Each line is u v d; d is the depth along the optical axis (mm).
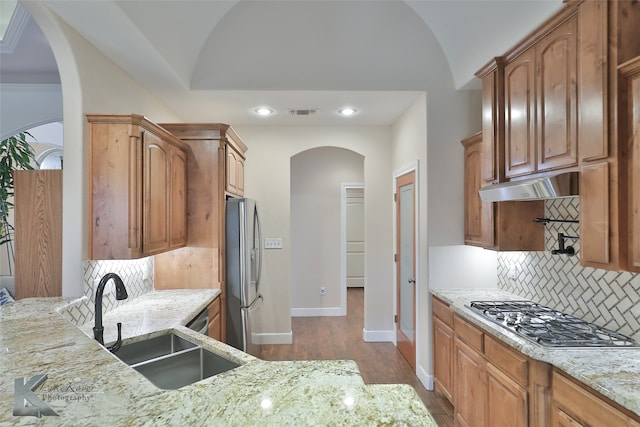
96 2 1763
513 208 2424
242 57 2930
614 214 1522
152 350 1888
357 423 851
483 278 3018
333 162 5410
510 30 2299
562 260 2240
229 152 3188
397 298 3975
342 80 2980
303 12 2914
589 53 1638
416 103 3244
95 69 2193
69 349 1230
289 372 1170
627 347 1620
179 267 3010
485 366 2059
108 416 833
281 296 4109
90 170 2100
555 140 1911
